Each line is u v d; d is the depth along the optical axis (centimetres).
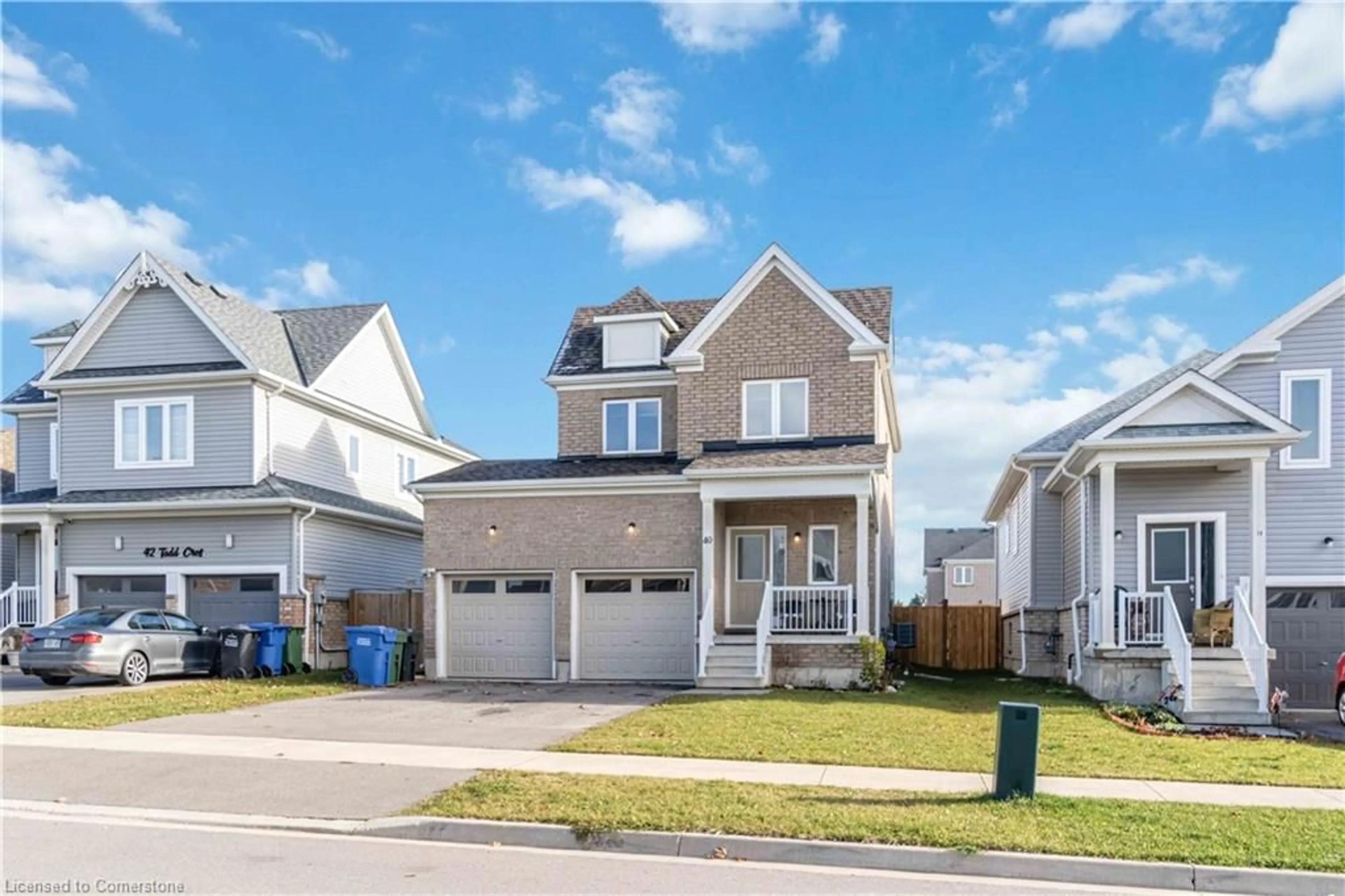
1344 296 1808
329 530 2381
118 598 2320
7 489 2845
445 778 948
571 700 1628
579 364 2341
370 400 2852
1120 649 1599
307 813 838
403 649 2028
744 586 2052
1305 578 1786
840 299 2239
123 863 702
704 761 1038
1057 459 2189
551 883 657
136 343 2422
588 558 2028
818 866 707
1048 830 743
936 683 2064
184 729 1275
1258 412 1631
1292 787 936
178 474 2345
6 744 1153
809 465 1853
